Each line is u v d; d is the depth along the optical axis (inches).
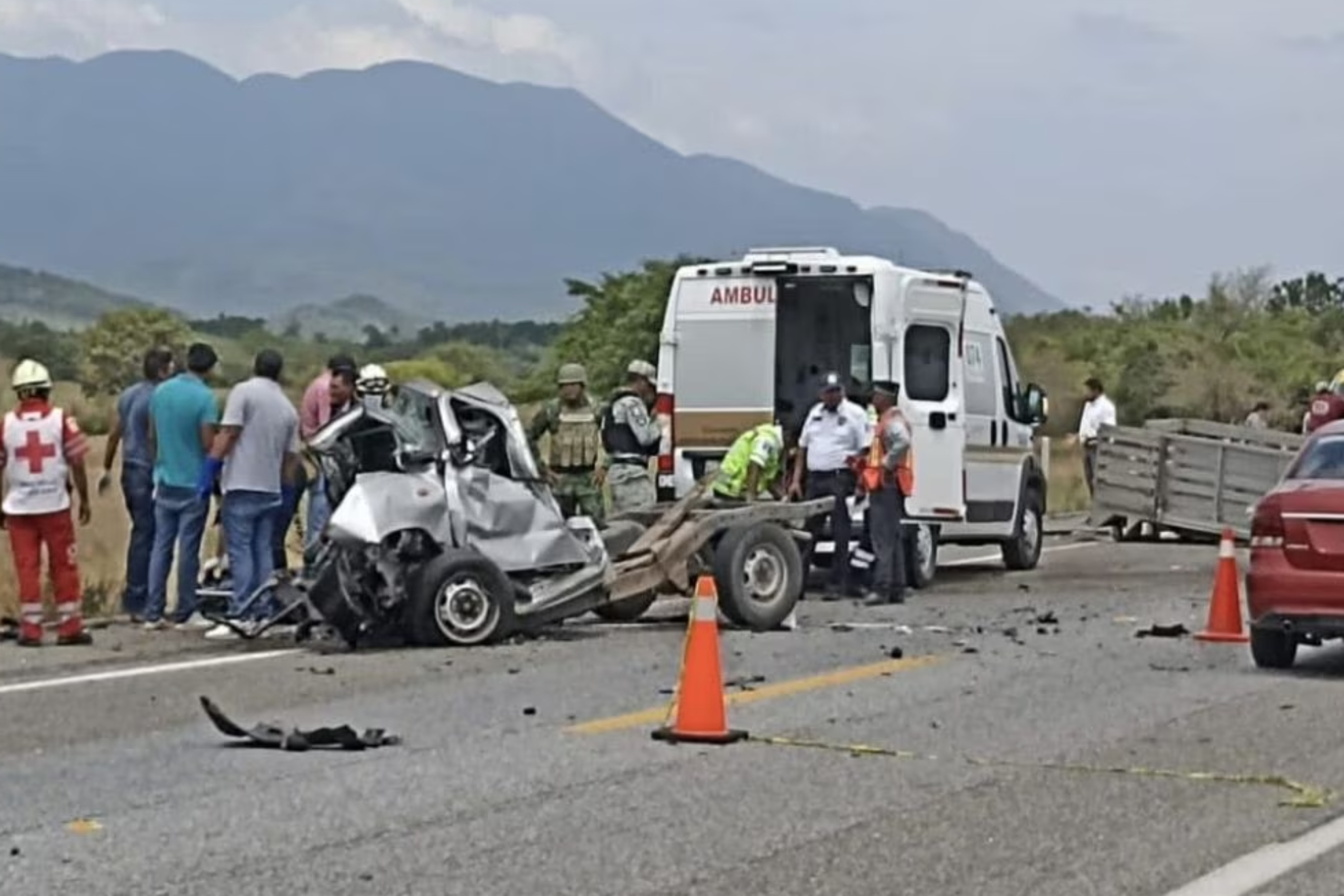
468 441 792.9
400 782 520.4
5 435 799.1
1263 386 3147.1
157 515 856.9
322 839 456.8
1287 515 713.0
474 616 783.1
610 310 2417.6
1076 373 3196.4
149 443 876.0
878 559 969.5
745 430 1051.9
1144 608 950.4
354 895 409.4
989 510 1138.0
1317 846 457.4
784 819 480.7
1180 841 461.1
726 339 1059.3
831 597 997.2
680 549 831.7
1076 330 3636.8
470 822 474.9
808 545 954.7
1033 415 1181.1
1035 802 501.4
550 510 810.2
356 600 766.5
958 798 505.0
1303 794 511.8
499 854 443.8
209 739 584.7
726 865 435.5
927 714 628.4
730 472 892.0
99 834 460.8
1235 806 498.6
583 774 532.4
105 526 1197.1
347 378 919.7
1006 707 644.1
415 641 780.6
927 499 1045.8
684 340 1066.1
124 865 431.2
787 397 1051.9
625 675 707.4
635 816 482.3
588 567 810.2
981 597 1012.5
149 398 878.4
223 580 895.1
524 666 729.0
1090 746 576.4
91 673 716.0
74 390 2657.5
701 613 583.5
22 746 572.4
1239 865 439.5
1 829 465.4
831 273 1035.9
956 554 1301.7
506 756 556.1
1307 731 603.2
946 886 419.5
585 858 441.1
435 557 781.9
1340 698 666.8
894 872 430.6
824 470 989.2
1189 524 1380.4
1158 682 701.3
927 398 1060.5
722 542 840.9
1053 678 708.0
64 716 623.5
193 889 412.8
